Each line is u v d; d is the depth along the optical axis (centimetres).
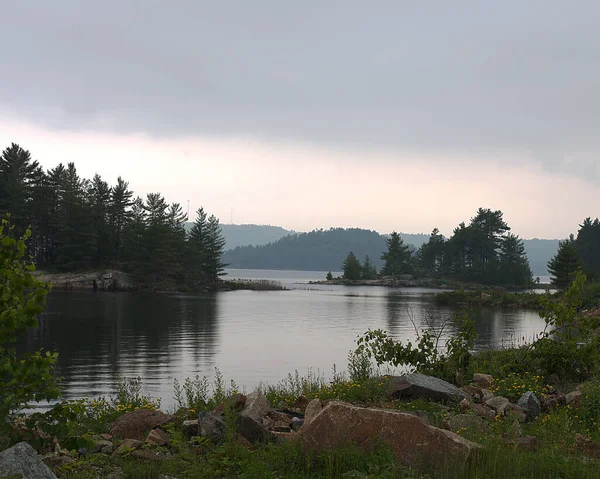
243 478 712
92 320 5344
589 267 11875
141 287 11569
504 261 18075
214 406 1275
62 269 11494
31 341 3816
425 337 1633
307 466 730
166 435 946
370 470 704
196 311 6825
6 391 725
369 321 5800
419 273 19700
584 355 1545
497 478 693
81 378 2502
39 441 742
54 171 12131
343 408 807
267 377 2564
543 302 1670
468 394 1266
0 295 739
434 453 746
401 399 1294
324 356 3309
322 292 13175
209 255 14588
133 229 12306
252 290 13600
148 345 3731
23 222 11325
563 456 790
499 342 3972
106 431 1102
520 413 1112
